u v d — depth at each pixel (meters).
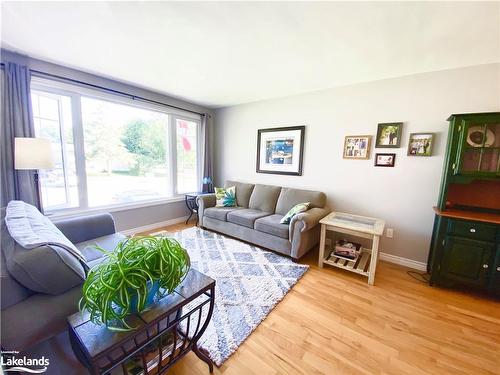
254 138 3.85
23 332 0.88
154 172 3.72
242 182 3.99
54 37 1.84
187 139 4.11
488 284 1.93
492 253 1.89
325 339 1.48
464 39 1.71
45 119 2.50
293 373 1.24
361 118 2.77
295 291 2.03
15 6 1.43
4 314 0.91
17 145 1.85
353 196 2.91
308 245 2.65
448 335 1.54
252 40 1.83
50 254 1.00
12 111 2.11
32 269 0.95
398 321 1.66
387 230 2.70
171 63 2.31
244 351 1.38
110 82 2.87
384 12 1.43
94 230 2.16
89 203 2.94
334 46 1.88
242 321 1.62
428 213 2.45
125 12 1.50
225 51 2.03
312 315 1.71
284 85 2.91
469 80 2.16
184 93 3.39
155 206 3.65
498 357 1.37
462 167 2.03
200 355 1.23
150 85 3.05
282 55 2.07
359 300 1.91
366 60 2.12
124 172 3.32
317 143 3.14
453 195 2.32
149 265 0.88
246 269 2.38
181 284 1.14
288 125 3.42
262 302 1.84
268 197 3.41
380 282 2.20
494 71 2.06
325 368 1.27
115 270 0.83
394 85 2.53
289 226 2.60
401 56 2.02
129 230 3.34
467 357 1.37
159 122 3.69
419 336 1.52
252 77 2.66
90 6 1.44
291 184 3.47
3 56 2.08
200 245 2.98
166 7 1.44
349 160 2.89
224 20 1.57
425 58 2.04
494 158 1.96
